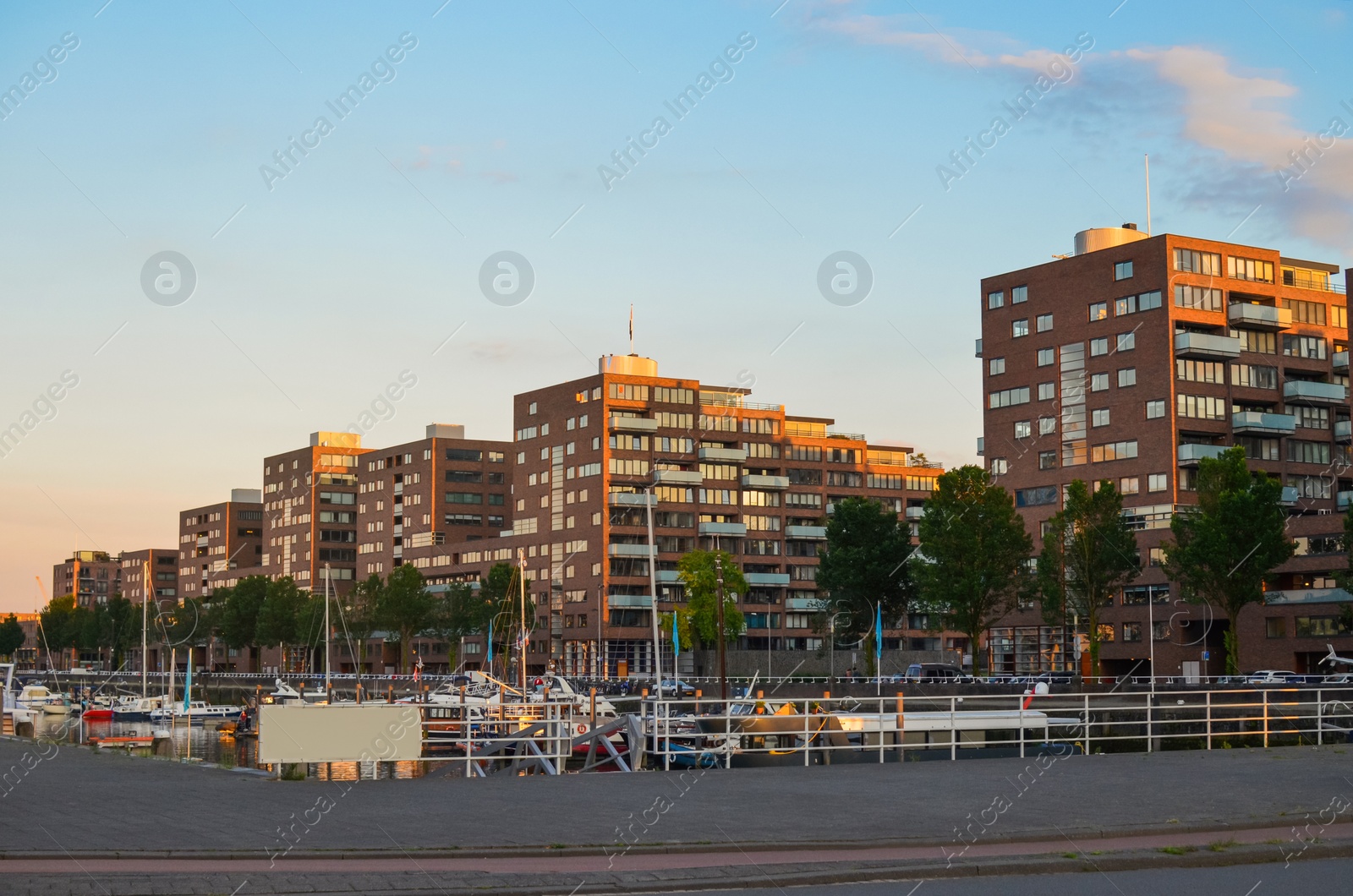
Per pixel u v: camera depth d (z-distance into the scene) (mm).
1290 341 126312
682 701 34688
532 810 23969
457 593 183875
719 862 18594
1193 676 99250
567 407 178375
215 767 33688
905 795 26562
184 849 18766
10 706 102125
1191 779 29328
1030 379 130125
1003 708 76688
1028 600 106875
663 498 174750
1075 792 26703
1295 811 23062
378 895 15875
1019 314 131625
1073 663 120938
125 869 17594
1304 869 18594
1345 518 97688
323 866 18094
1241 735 41094
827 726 44781
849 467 193750
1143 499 119500
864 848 19875
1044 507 127438
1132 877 17859
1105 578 101750
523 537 185000
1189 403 119625
